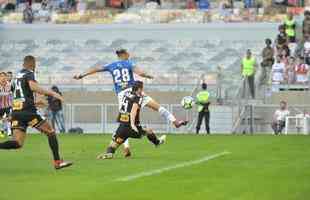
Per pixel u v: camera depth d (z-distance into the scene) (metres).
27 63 38.62
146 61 101.69
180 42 102.75
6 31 107.56
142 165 41.12
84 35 106.19
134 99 45.31
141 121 85.06
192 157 46.00
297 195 29.58
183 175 36.22
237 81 94.44
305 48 92.06
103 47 104.81
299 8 102.00
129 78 45.81
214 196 29.23
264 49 90.62
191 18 104.19
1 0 111.44
